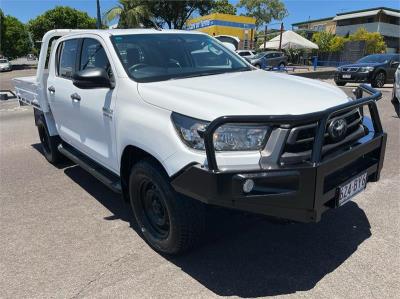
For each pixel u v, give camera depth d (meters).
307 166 2.66
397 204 4.30
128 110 3.43
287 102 2.94
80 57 4.54
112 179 4.12
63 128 5.21
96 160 4.36
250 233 3.76
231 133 2.71
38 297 2.94
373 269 3.14
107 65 3.93
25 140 7.97
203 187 2.67
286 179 2.63
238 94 3.10
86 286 3.04
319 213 2.79
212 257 3.39
